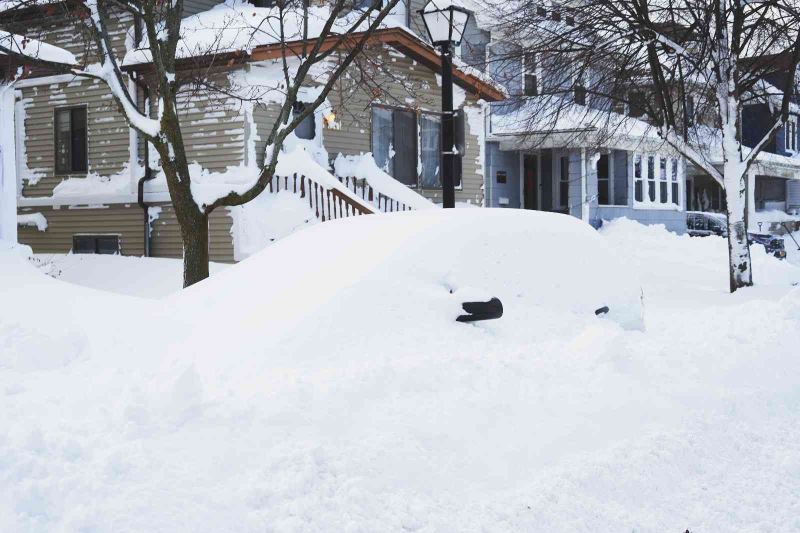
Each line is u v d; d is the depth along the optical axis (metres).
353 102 18.73
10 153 11.77
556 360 5.96
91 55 19.42
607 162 29.47
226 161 17.41
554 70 19.08
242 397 4.85
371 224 7.14
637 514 4.45
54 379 5.41
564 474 4.59
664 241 25.08
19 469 3.80
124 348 6.00
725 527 4.34
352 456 4.27
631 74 18.22
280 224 16.50
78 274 16.45
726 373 6.63
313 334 5.63
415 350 5.72
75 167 20.33
